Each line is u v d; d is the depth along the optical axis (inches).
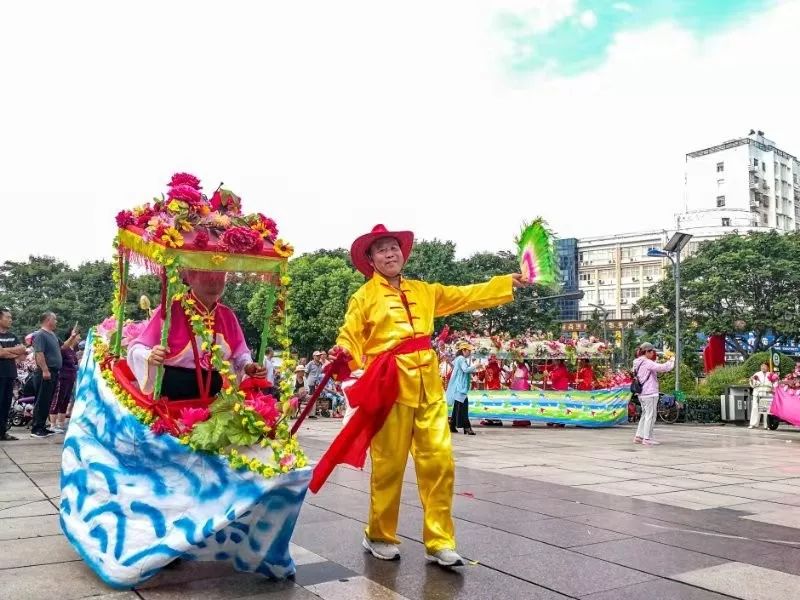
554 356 628.7
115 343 165.0
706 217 2915.8
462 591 131.0
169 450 130.9
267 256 143.8
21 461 288.2
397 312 156.5
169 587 128.9
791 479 280.5
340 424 538.3
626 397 617.6
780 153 3235.7
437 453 150.5
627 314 3090.6
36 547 153.3
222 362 133.9
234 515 121.1
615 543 169.0
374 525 153.3
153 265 148.1
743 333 1449.3
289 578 136.1
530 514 202.7
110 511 132.3
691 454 376.2
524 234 169.9
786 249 1465.3
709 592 132.4
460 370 506.9
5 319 367.6
